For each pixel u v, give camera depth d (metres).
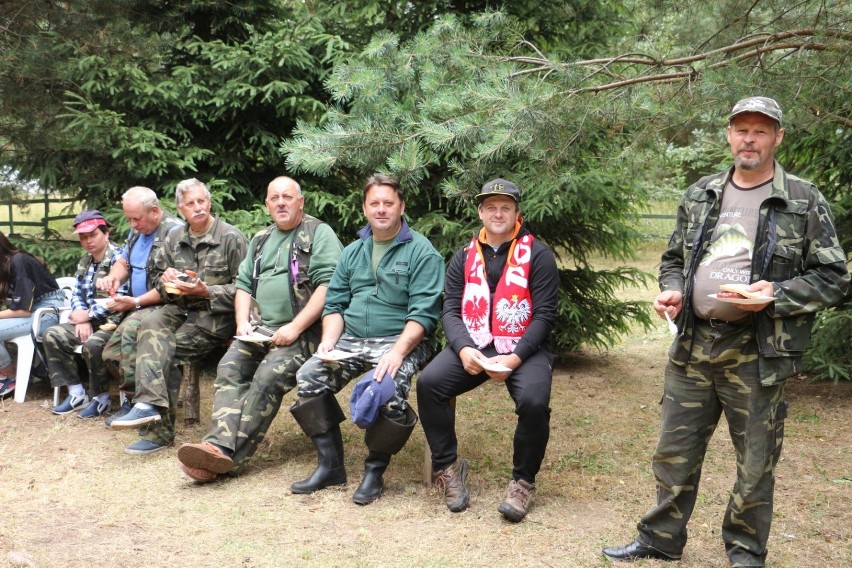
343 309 3.99
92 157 6.41
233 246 4.64
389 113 4.69
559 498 3.67
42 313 5.35
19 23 6.32
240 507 3.55
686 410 2.84
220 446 3.83
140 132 6.00
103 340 4.95
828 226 2.58
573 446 4.47
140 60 6.54
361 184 6.70
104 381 5.02
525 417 3.34
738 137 2.62
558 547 3.14
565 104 4.35
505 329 3.52
